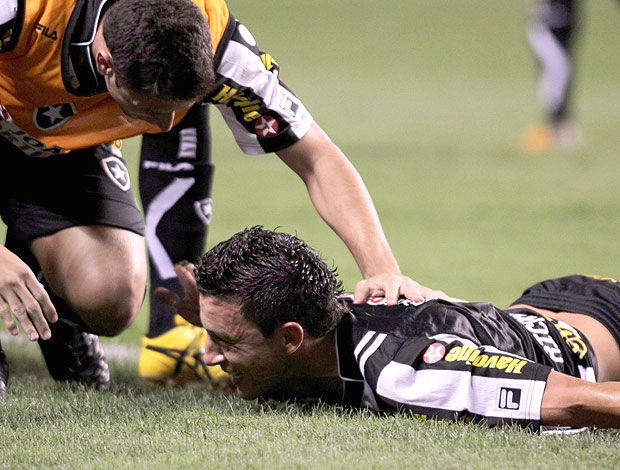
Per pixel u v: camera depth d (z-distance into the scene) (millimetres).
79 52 8812
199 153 12414
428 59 79625
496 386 7844
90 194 11156
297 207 27562
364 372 8258
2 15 8617
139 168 12602
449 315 8484
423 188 31625
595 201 30156
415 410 8109
